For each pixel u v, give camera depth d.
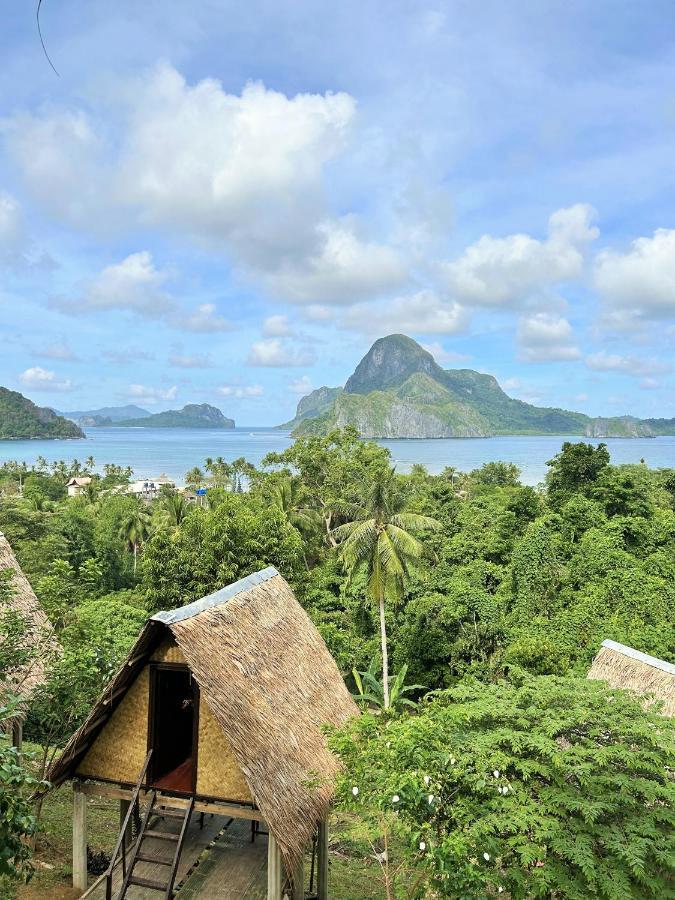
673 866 8.69
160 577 30.52
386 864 11.27
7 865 7.46
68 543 52.44
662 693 18.53
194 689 10.29
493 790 9.97
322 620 33.38
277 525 32.44
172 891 9.80
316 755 11.13
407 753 9.40
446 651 36.53
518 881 9.21
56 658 13.26
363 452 61.75
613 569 34.56
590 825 9.48
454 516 55.34
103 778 10.83
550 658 29.88
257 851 11.75
